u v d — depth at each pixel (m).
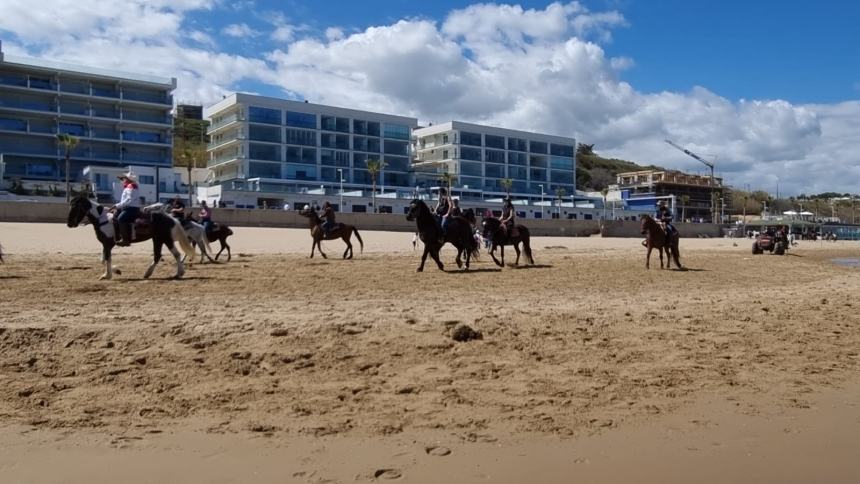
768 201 193.50
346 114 99.50
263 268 20.00
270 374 7.31
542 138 122.06
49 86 81.38
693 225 90.81
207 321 9.38
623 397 6.80
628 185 162.00
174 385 6.88
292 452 5.19
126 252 25.72
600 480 4.75
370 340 8.51
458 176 111.12
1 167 72.31
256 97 91.69
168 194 79.44
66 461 4.95
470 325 9.50
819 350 9.20
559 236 71.12
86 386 6.77
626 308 12.07
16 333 8.23
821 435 5.77
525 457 5.16
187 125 138.38
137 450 5.19
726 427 5.95
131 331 8.57
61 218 44.31
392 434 5.63
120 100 84.69
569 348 8.70
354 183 99.81
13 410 6.07
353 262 23.14
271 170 92.81
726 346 9.23
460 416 6.11
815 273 24.47
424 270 19.94
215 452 5.17
